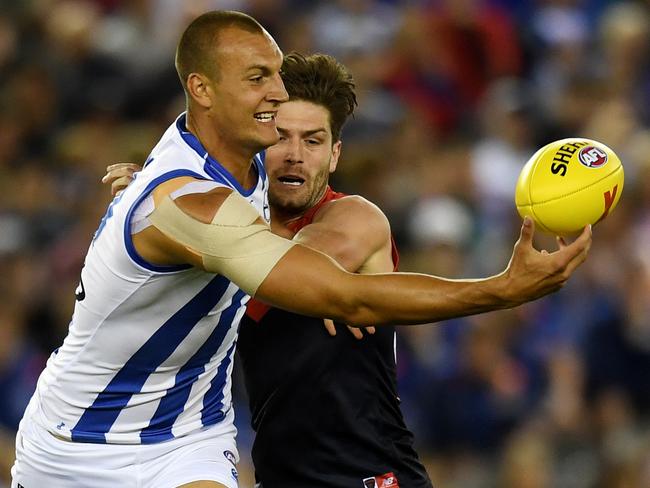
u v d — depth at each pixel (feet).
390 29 157.79
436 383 110.42
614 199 53.83
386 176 130.72
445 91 151.74
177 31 153.58
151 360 57.93
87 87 148.36
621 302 115.34
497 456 108.99
